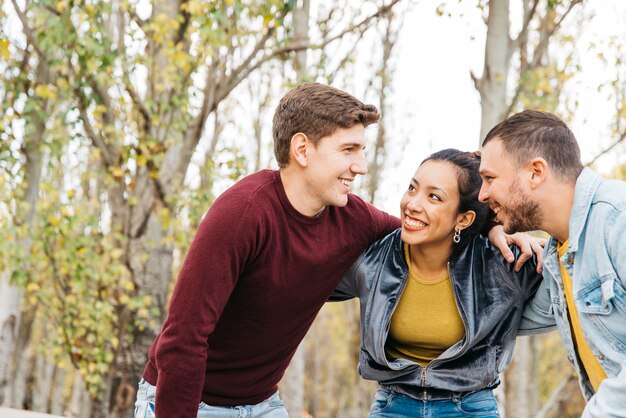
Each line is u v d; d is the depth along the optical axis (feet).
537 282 8.74
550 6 22.62
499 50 21.08
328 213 8.38
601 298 7.02
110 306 24.44
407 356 9.29
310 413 92.79
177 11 23.57
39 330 49.70
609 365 7.08
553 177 7.32
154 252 25.02
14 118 23.95
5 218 24.12
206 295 7.37
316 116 7.77
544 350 60.85
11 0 22.57
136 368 24.91
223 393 8.32
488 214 8.89
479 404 9.03
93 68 21.95
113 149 24.38
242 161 24.49
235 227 7.43
